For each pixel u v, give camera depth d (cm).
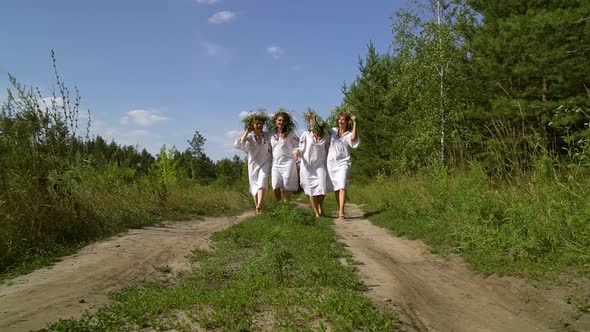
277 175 1188
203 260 591
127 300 414
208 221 1141
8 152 704
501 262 540
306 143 1141
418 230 802
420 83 2075
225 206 1548
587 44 1299
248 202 1736
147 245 701
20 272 529
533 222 580
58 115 766
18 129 720
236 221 1166
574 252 497
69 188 749
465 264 574
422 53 2012
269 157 1185
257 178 1171
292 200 2406
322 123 1130
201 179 2516
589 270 454
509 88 1590
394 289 451
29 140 723
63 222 715
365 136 3450
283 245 646
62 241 691
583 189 580
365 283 476
